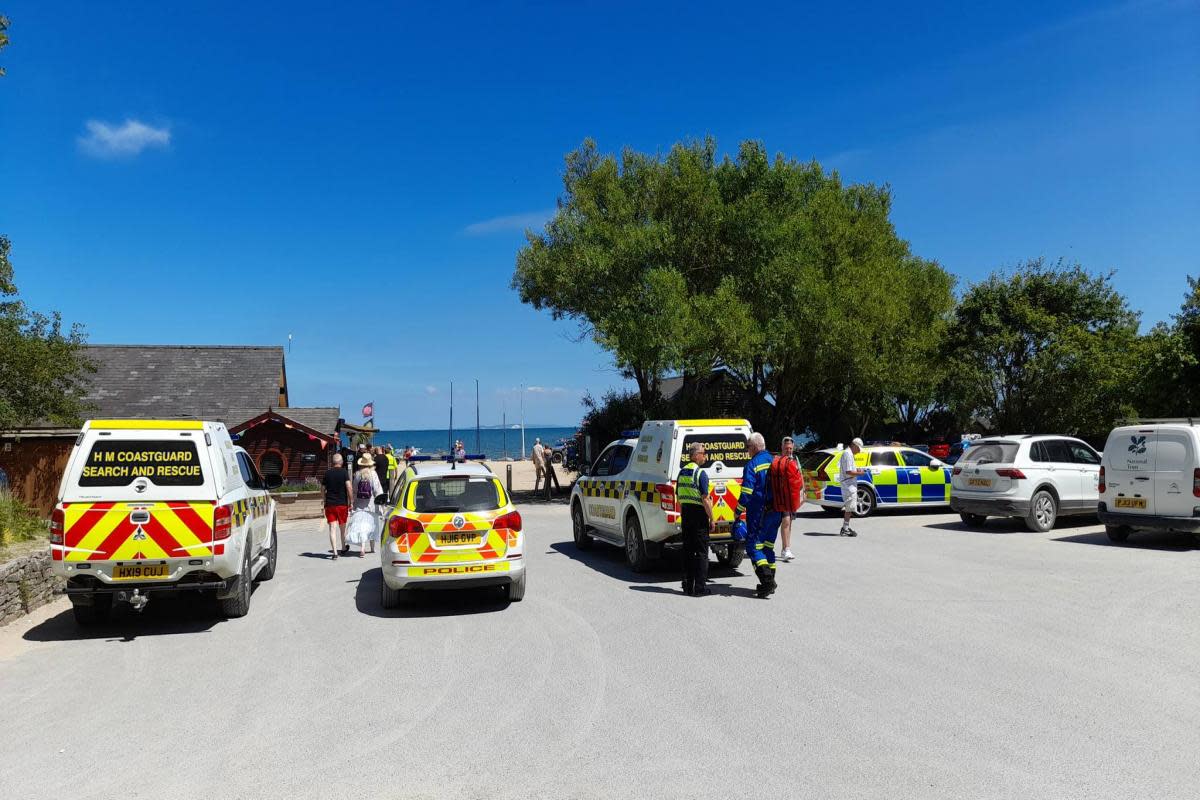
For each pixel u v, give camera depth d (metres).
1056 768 4.54
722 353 24.73
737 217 25.08
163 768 4.82
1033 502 15.09
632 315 23.58
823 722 5.35
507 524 9.35
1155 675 6.25
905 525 16.61
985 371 32.56
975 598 9.19
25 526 12.09
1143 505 12.87
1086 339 29.53
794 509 9.55
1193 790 4.23
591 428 29.97
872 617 8.36
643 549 11.34
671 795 4.30
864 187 33.25
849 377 28.66
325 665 7.11
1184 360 21.22
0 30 13.78
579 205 26.80
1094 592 9.39
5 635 8.64
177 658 7.52
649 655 7.11
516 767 4.73
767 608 8.92
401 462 26.41
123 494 8.50
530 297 27.92
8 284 15.81
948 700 5.74
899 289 28.12
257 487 11.59
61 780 4.68
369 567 12.98
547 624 8.45
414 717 5.65
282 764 4.84
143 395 33.31
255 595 10.70
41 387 17.77
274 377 35.03
